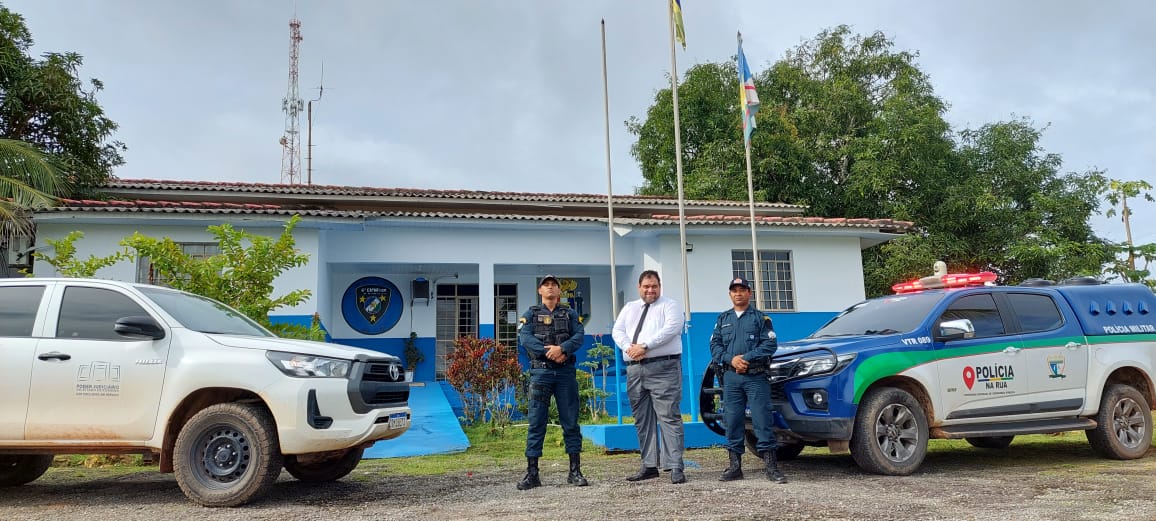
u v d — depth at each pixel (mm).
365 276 14648
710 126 23328
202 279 8422
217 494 5156
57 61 13727
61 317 5625
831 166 23359
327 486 6168
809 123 23719
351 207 14758
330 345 5793
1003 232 20719
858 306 7844
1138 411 7410
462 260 13617
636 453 8273
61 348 5473
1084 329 7340
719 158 21734
